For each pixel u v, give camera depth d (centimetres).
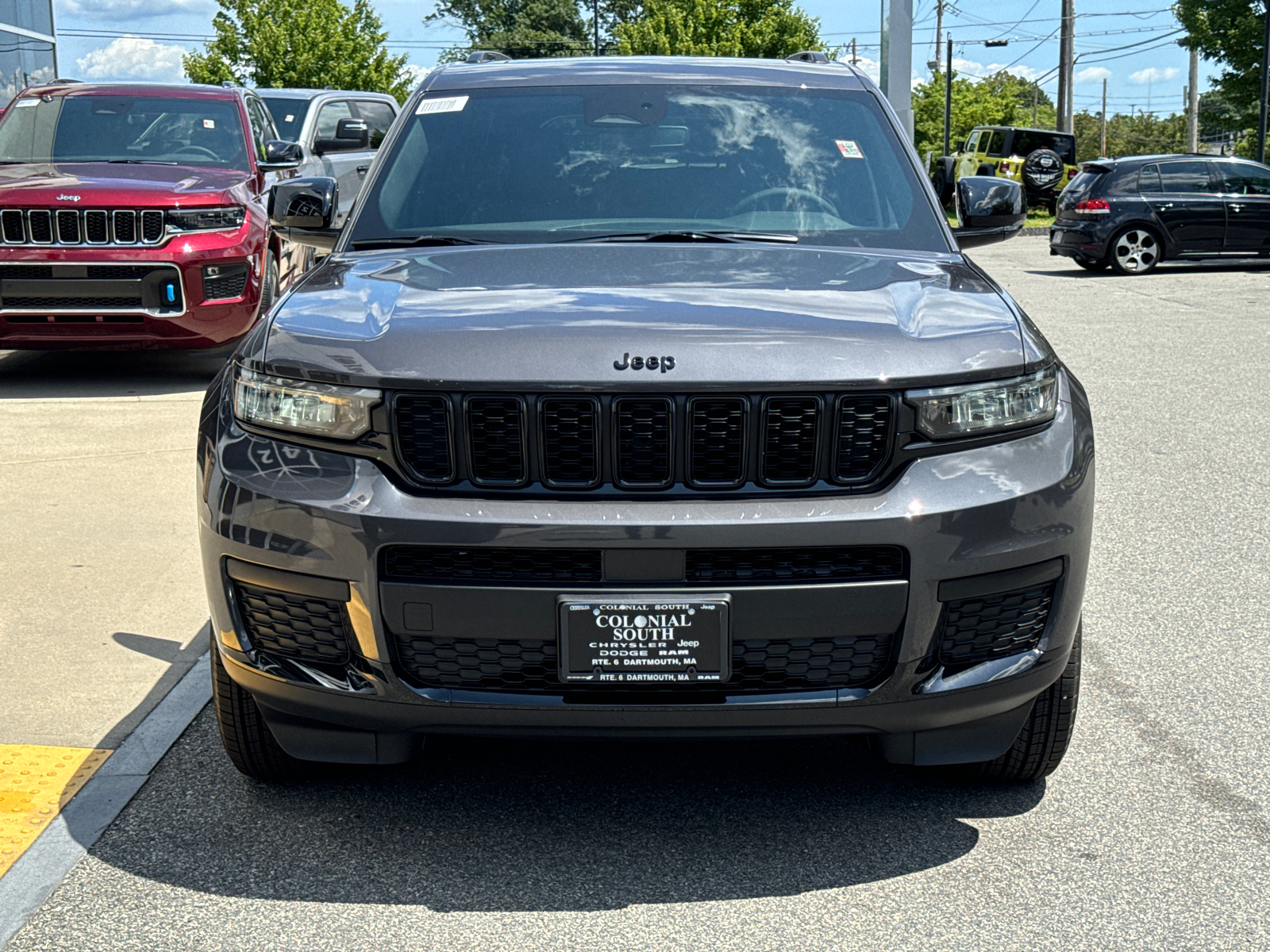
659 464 262
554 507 258
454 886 283
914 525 261
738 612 258
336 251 368
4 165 924
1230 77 3031
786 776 336
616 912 272
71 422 767
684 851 298
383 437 265
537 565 260
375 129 1447
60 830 308
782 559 261
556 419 261
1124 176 1822
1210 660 416
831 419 263
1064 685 308
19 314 845
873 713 270
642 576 257
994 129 3425
